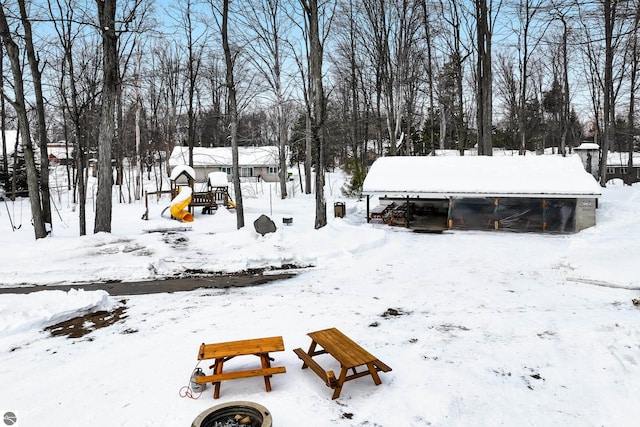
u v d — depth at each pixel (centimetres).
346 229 1847
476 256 1487
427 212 2602
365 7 2997
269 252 1488
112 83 1761
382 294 1052
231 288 1159
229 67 1856
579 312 866
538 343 716
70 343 781
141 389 591
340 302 990
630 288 1014
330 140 4944
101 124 1766
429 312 901
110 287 1177
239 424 480
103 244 1608
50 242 1578
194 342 763
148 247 1584
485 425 495
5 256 1434
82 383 616
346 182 3809
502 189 2044
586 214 1956
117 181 4288
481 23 2739
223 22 1825
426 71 4000
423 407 532
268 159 5200
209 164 5131
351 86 4388
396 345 724
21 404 560
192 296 1080
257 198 3381
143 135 4719
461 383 589
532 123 5584
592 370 617
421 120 5194
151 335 809
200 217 2433
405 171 2352
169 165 4869
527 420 504
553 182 2025
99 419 518
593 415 510
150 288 1166
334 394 554
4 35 1588
